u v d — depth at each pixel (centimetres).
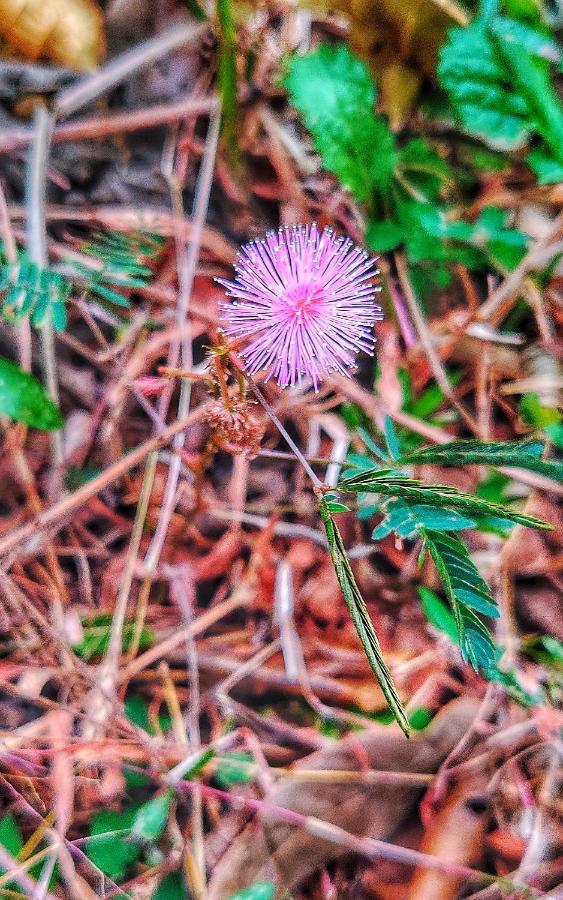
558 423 19
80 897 15
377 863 16
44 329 18
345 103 19
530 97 19
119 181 19
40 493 18
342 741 16
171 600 18
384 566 18
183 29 20
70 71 19
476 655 14
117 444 19
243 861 15
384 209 20
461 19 19
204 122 20
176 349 19
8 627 17
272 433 19
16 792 15
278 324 14
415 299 20
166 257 20
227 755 16
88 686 17
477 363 20
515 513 13
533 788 16
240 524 19
